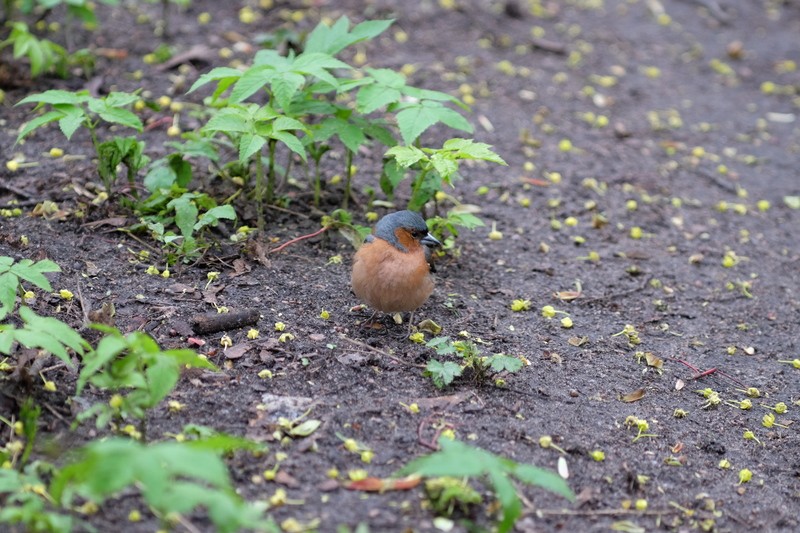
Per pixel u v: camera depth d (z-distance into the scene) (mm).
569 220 13859
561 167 15445
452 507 7594
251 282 11008
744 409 10211
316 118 13594
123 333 9719
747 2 24078
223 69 11180
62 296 10188
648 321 11797
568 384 10070
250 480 7852
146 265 11109
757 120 18391
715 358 11188
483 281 12141
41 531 6680
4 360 8906
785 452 9570
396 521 7457
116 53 16516
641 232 14008
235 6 18828
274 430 8523
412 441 8602
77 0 15242
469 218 11922
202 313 10266
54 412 8438
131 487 7566
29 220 11773
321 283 11258
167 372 7305
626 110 17859
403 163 10578
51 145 13805
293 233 12273
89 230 11641
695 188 15594
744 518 8438
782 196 15758
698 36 21812
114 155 11750
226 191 12609
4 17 17203
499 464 6988
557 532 7707
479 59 18469
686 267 13266
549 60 19141
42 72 15500
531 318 11391
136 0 18766
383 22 12039
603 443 9086
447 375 9242
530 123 16625
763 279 13219
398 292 9906
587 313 11734
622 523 7996
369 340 10211
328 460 8219
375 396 9266
